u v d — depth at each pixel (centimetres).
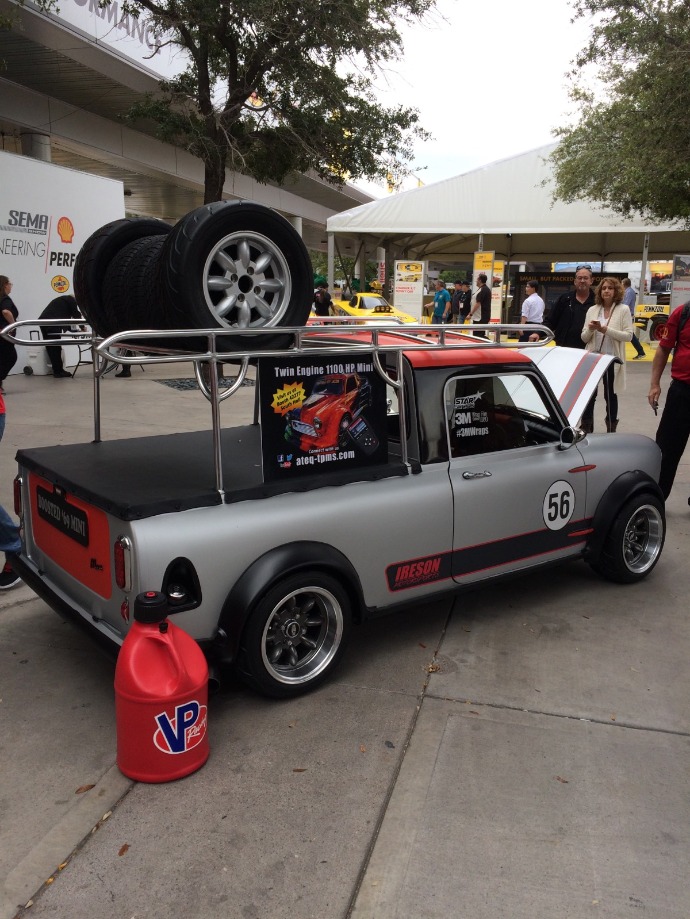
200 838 253
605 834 260
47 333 1345
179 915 223
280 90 1493
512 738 314
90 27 1562
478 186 2306
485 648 396
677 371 572
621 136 1798
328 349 330
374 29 1339
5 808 267
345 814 266
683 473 750
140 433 870
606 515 458
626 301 2022
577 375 521
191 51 1480
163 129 1447
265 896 230
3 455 751
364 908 226
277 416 324
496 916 225
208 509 307
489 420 405
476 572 400
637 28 1496
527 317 1502
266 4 1280
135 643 277
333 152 1593
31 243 1376
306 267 334
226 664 315
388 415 407
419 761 297
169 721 276
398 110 1587
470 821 264
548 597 466
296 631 338
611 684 361
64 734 313
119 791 277
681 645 404
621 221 2250
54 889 231
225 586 310
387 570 361
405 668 372
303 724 321
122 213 1611
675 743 314
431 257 4025
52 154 2420
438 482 377
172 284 297
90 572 328
